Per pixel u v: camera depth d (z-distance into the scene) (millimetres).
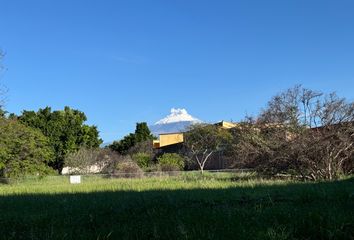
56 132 57375
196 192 13273
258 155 22109
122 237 6738
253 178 21078
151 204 10492
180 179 23344
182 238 6344
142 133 70625
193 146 48906
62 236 6859
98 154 45656
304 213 7473
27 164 32750
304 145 20719
